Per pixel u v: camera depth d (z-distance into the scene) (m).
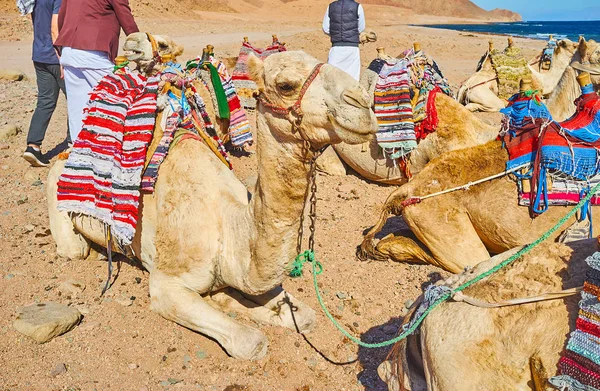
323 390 4.89
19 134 11.05
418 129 8.14
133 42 6.52
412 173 8.52
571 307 3.29
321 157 9.71
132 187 5.55
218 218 5.30
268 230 4.54
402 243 6.85
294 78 3.97
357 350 5.39
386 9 145.25
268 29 45.16
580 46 7.16
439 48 33.38
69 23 7.31
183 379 4.90
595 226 5.59
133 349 5.22
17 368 4.93
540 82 13.10
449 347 3.55
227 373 4.98
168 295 5.40
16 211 7.78
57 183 5.84
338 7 10.44
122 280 6.26
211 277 5.36
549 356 3.24
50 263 6.50
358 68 10.75
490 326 3.47
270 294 5.68
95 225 6.16
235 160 9.62
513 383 3.37
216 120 8.49
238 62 4.23
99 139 5.73
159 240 5.54
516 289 3.50
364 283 6.51
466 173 6.26
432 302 3.72
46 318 5.33
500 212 5.95
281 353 5.24
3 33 31.03
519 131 6.00
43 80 8.91
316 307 5.99
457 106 8.19
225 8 89.56
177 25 42.00
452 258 6.41
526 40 51.31
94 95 5.90
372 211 8.40
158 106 5.86
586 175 5.57
